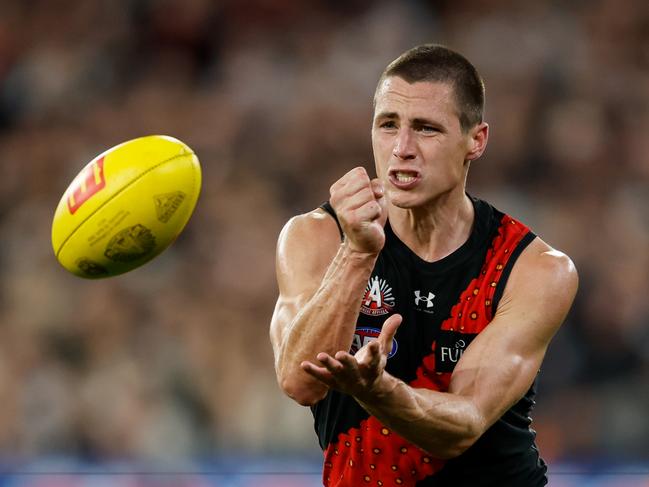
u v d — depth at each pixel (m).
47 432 32.44
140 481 19.88
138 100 44.56
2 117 44.97
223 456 30.77
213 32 46.38
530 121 41.12
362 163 41.56
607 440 31.92
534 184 39.66
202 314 35.41
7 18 46.75
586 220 38.09
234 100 43.69
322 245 12.05
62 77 45.16
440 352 11.85
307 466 23.64
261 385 33.06
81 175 12.02
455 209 11.96
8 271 37.56
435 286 11.92
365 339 11.97
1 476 19.94
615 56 44.00
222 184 40.12
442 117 11.28
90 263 11.97
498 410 11.30
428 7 46.78
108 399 32.53
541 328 11.61
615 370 33.44
